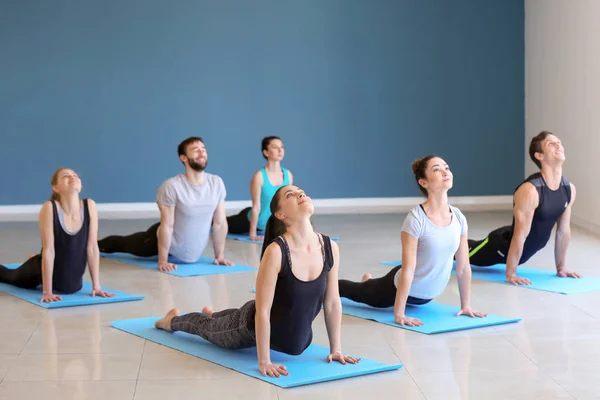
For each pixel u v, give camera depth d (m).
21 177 8.94
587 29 7.59
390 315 4.28
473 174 9.43
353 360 3.44
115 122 8.99
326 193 9.32
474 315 4.22
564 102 8.22
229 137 9.14
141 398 3.07
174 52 9.01
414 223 4.03
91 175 9.01
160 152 9.07
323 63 9.19
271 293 3.27
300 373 3.29
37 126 8.92
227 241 7.11
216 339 3.62
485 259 5.45
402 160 9.36
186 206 5.66
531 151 5.08
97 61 8.93
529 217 5.01
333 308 3.44
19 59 8.84
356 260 6.07
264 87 9.14
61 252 4.68
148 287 5.11
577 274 5.25
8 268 5.36
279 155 7.12
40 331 4.05
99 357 3.59
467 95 9.35
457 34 9.29
